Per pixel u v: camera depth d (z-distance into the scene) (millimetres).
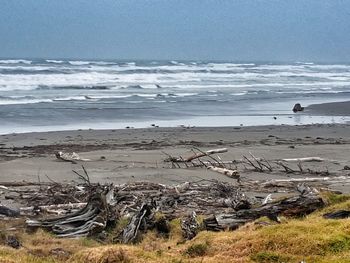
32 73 135875
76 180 37375
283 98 111125
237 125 70438
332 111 89500
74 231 23781
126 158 46125
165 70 175875
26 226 23969
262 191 33812
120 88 121188
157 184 34906
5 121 67438
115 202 27328
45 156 46469
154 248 21016
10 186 35062
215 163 43562
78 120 71250
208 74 176625
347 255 16609
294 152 50031
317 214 23094
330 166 44000
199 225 23203
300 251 17469
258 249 18062
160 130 63562
